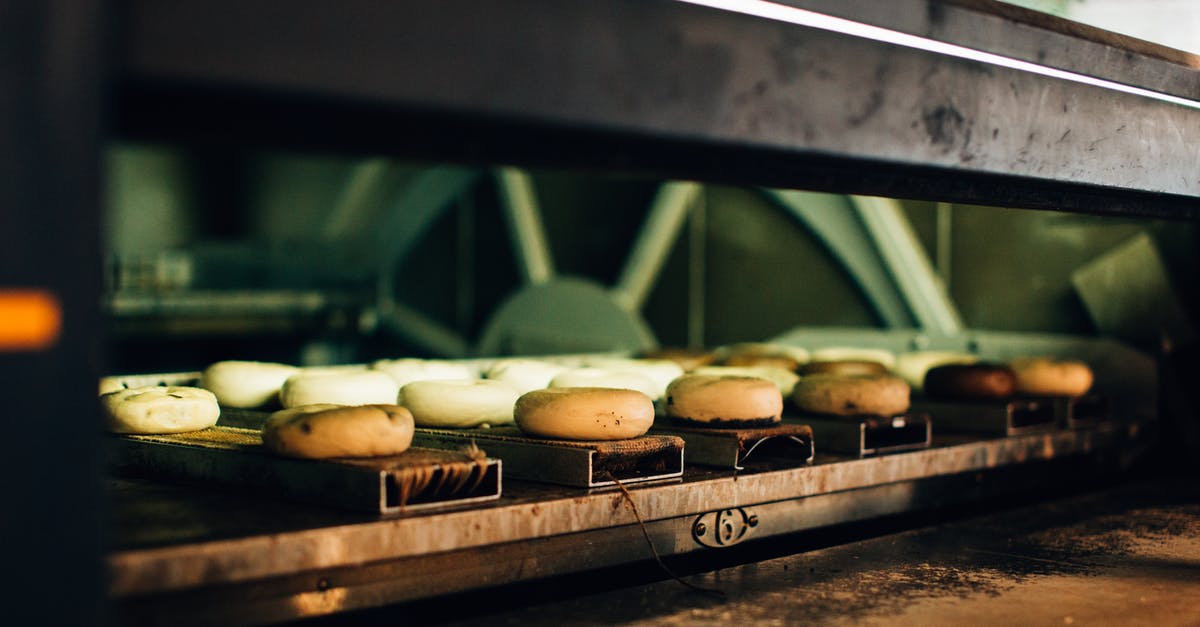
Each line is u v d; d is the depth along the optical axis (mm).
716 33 1219
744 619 1441
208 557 1291
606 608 1469
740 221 2646
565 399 1551
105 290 1030
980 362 1968
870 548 1675
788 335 2502
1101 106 1415
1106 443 2010
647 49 1196
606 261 3000
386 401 1686
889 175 1334
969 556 1646
